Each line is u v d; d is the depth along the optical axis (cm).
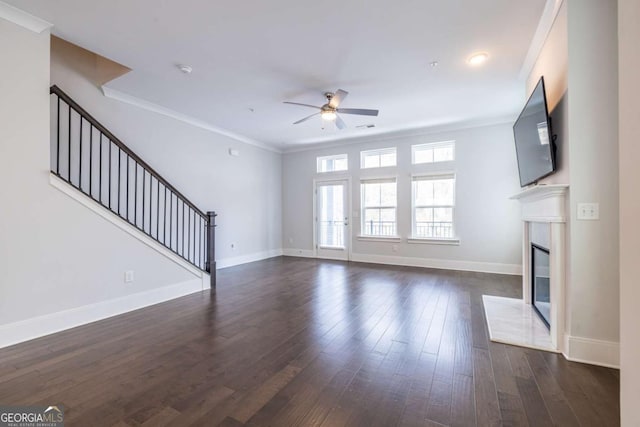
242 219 626
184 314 321
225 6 229
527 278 344
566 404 170
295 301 365
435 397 177
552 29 248
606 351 212
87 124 372
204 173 537
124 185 411
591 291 214
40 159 261
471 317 307
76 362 218
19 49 247
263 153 687
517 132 334
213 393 181
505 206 511
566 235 227
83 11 236
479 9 234
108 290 313
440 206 569
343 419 158
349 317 309
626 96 101
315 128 561
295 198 735
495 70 334
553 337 239
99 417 160
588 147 211
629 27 99
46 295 266
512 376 199
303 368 210
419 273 520
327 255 690
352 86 374
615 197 207
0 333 239
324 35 269
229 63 318
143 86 377
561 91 230
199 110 462
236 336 264
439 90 388
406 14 240
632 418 96
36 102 258
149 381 194
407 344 247
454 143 551
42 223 263
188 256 496
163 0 222
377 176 625
